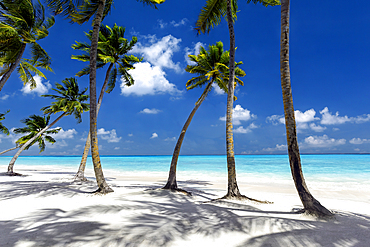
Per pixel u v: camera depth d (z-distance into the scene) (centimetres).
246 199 829
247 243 370
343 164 4109
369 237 395
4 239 372
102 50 1564
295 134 616
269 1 1151
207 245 364
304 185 590
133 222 474
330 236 397
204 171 2978
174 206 685
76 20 1119
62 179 1614
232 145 890
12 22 1212
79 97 2292
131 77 1773
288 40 648
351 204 837
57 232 406
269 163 4900
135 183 1488
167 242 369
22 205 648
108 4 1184
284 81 635
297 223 473
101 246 345
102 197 803
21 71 1379
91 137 924
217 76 1397
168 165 4594
